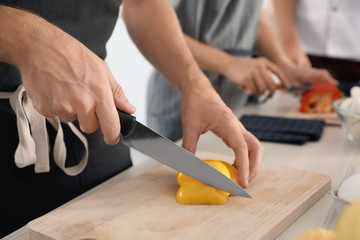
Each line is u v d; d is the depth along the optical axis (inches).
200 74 38.0
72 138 35.5
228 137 32.5
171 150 28.9
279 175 33.5
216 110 33.8
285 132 46.1
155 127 66.0
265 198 29.5
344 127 43.5
